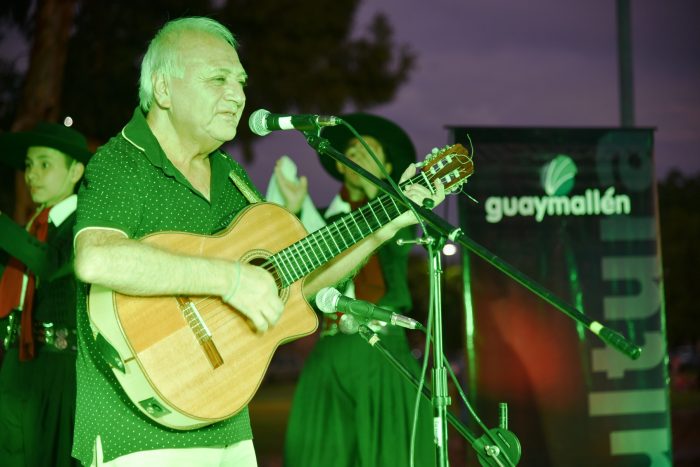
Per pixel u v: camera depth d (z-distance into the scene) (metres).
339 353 4.45
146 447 2.56
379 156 4.86
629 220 5.30
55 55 8.43
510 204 5.20
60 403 4.12
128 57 8.83
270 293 2.58
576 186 5.26
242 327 2.65
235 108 2.74
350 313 2.72
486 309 5.12
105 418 2.58
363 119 5.02
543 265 5.21
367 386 4.40
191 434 2.61
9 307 4.29
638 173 5.31
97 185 2.57
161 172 2.67
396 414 4.39
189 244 2.66
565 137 5.26
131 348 2.48
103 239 2.46
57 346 4.13
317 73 9.05
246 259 2.75
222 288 2.52
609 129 5.30
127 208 2.56
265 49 8.96
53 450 4.11
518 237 5.20
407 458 4.37
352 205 4.81
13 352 4.26
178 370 2.53
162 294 2.49
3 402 4.23
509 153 5.22
